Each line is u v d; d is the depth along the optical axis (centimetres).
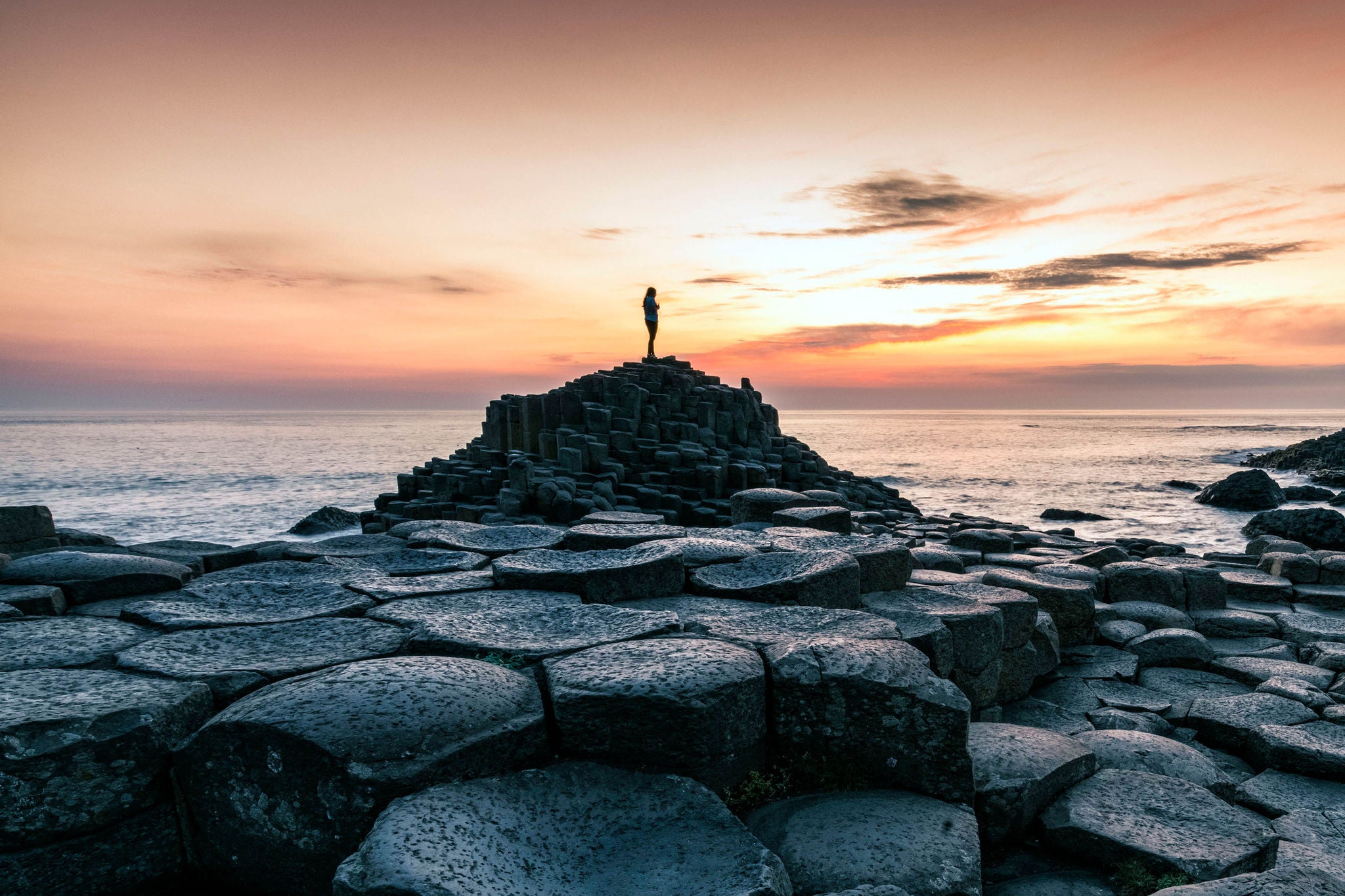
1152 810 384
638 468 2392
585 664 362
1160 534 2747
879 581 634
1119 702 640
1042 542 1549
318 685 318
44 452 7862
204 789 308
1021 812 373
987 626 545
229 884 311
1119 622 813
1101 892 339
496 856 264
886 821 339
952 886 302
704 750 329
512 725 321
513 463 2102
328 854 286
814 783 371
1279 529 2106
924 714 361
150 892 307
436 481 2466
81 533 822
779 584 532
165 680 345
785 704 373
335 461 6575
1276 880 285
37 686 329
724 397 2742
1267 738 523
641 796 315
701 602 532
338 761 282
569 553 596
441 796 284
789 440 3109
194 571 643
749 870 271
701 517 2123
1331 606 914
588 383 2661
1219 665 731
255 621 453
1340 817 441
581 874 276
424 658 356
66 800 284
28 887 278
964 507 3591
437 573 600
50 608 481
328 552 676
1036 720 600
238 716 301
